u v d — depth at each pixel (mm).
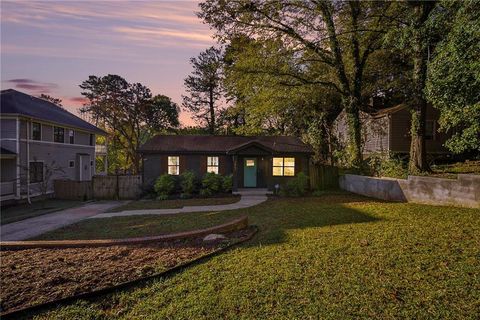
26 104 20469
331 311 3357
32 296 4020
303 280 4125
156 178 18953
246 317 3338
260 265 4754
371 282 3957
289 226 7504
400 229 6406
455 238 5559
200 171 19234
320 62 18703
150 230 8680
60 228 10109
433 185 9750
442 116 10258
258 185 19406
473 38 7637
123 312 3627
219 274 4500
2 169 17516
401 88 22578
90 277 4578
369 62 20422
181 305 3668
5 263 5285
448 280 3887
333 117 26688
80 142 25266
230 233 7023
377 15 15930
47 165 19469
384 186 12172
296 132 26812
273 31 16672
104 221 10914
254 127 20406
